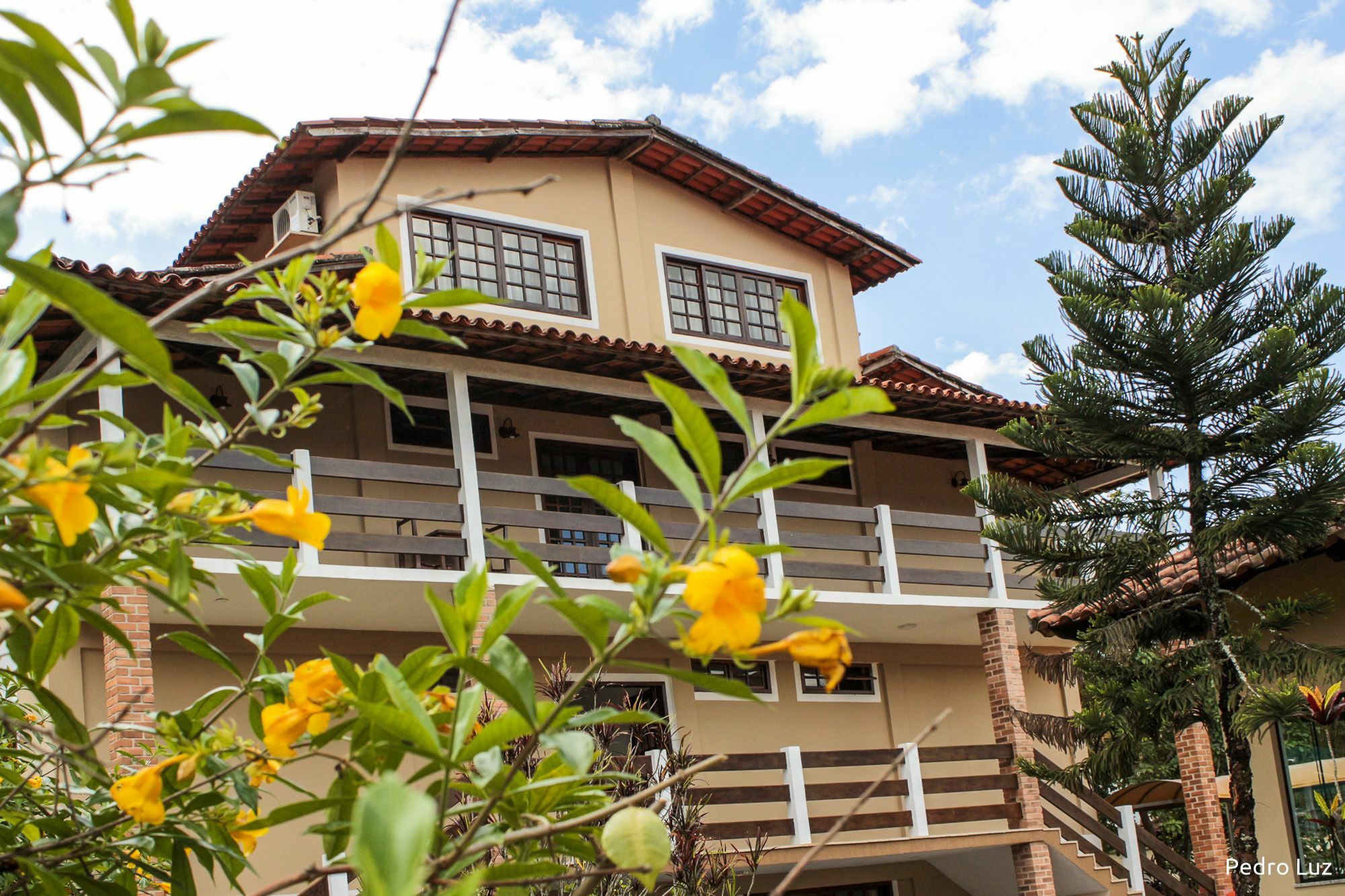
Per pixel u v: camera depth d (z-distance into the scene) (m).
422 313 11.62
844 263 19.25
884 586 15.08
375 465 11.98
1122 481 18.61
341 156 14.89
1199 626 12.46
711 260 17.75
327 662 2.38
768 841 13.63
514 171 16.27
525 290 15.93
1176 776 23.70
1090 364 12.21
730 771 13.80
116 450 2.03
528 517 12.91
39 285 1.81
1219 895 14.88
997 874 16.34
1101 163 13.30
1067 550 12.35
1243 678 10.93
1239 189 12.84
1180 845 26.17
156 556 2.59
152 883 3.31
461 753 2.16
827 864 14.67
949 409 15.57
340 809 2.49
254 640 2.92
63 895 2.51
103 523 2.46
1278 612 10.82
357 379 2.64
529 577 12.34
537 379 13.10
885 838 16.30
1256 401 11.95
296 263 2.58
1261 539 11.28
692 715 15.20
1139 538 12.18
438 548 12.12
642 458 15.80
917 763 14.27
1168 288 12.29
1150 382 12.16
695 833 8.77
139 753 9.45
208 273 11.48
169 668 12.23
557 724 2.15
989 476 13.03
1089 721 11.85
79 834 2.75
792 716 16.16
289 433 13.38
